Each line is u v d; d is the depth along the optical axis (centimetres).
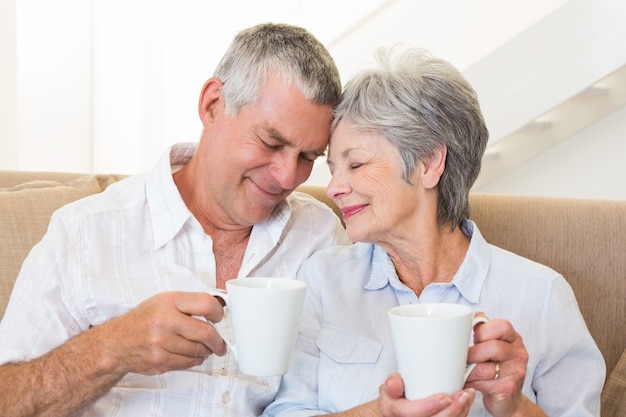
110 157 435
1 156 403
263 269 155
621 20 364
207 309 109
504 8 398
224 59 147
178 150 162
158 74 434
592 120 401
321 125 140
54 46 411
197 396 141
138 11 428
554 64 373
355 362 139
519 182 418
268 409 143
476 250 141
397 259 145
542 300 138
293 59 138
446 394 96
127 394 140
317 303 148
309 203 167
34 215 162
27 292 139
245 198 146
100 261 143
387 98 134
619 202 174
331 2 414
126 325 115
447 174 139
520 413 116
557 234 169
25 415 123
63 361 122
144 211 150
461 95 137
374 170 136
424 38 406
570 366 136
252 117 139
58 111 415
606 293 164
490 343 103
